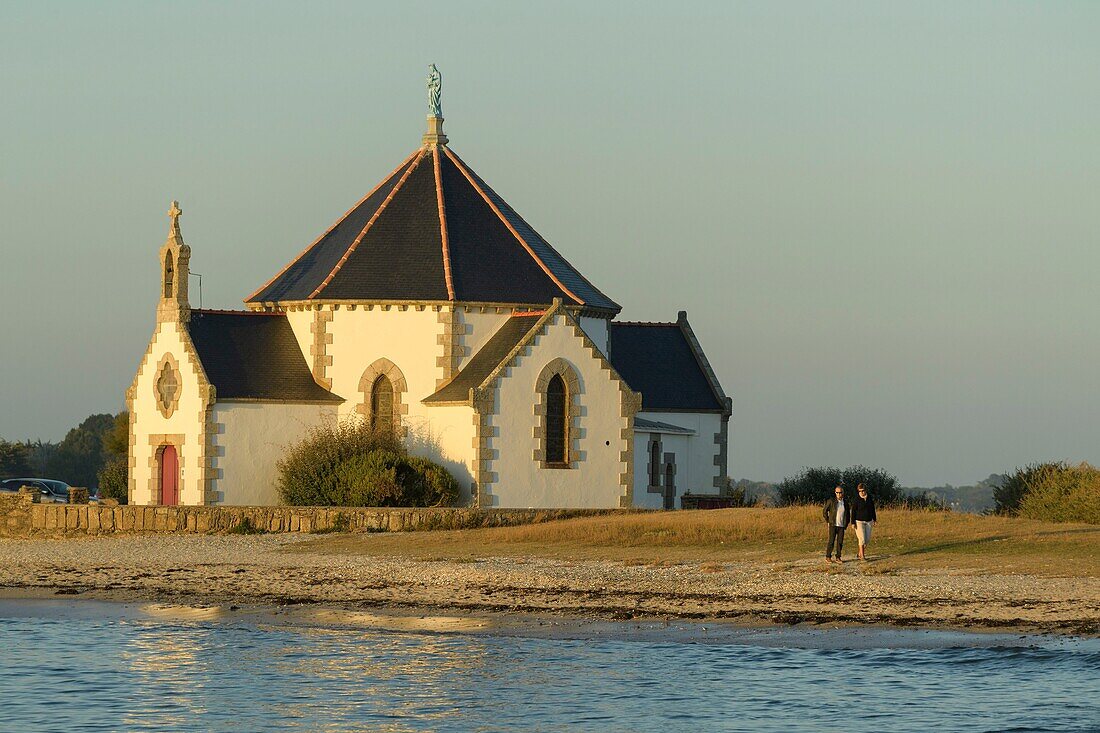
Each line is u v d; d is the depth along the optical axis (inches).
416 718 4940.9
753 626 5974.4
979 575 6663.4
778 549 7632.9
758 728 4739.2
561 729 4790.8
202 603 6870.1
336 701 5162.4
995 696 4960.6
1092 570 6702.8
